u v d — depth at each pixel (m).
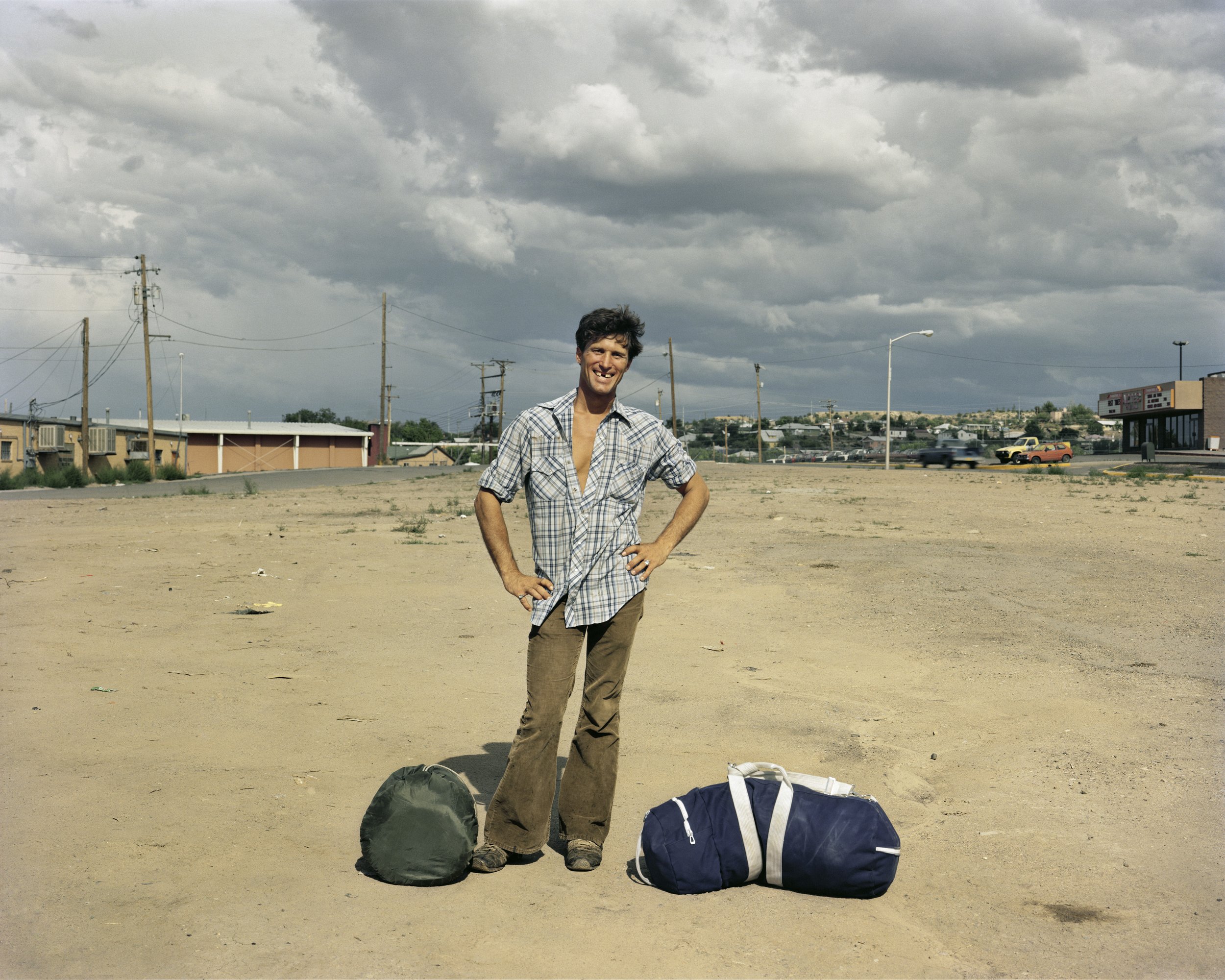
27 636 7.50
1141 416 72.62
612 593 3.46
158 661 6.73
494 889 3.30
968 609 8.98
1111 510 20.42
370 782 4.38
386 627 8.22
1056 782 4.42
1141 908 3.16
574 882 3.38
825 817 3.23
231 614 8.68
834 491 27.64
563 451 3.49
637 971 2.71
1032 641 7.55
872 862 3.17
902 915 3.12
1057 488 28.72
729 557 12.88
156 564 12.19
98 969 2.63
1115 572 11.25
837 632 8.07
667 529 3.63
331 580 10.85
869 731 5.29
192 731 5.09
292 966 2.69
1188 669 6.61
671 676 6.59
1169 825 3.88
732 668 6.80
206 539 15.23
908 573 11.28
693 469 3.69
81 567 11.85
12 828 3.65
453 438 135.50
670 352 80.25
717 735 5.23
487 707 5.74
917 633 7.97
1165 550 13.30
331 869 3.41
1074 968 2.76
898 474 40.56
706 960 2.78
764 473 41.81
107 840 3.56
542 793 3.50
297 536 15.78
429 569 11.82
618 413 3.54
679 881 3.24
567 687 3.49
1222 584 10.31
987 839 3.77
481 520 3.59
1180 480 33.78
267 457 75.06
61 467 48.97
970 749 4.93
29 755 4.55
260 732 5.12
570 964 2.74
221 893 3.15
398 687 6.16
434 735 5.16
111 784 4.19
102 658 6.76
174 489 36.12
